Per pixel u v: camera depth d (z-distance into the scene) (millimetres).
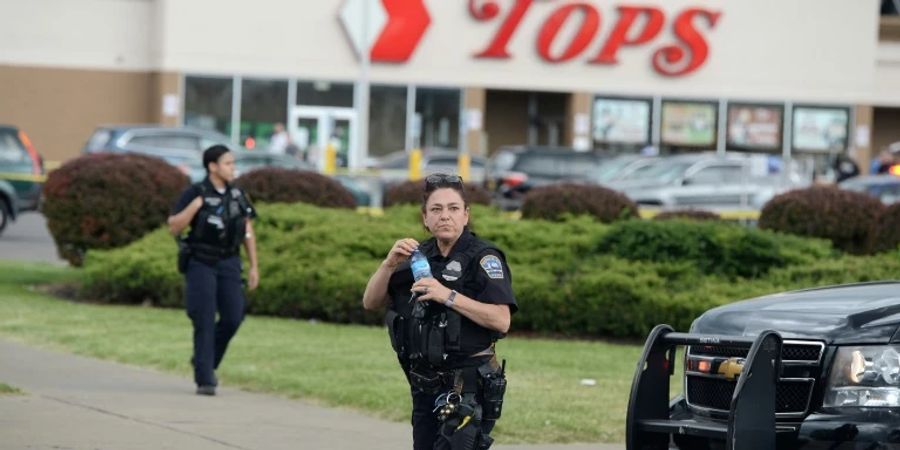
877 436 17656
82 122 113062
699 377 19625
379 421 27688
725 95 119375
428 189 17656
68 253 50094
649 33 117875
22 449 23344
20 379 31516
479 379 17266
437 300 17031
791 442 18219
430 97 116000
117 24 113312
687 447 19453
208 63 112000
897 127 129000
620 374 33969
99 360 35094
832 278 40500
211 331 30141
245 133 113062
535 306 41562
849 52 120812
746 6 119375
